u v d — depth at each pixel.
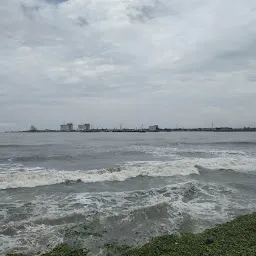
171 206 11.20
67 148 39.66
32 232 8.56
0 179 14.71
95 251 7.51
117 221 9.59
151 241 8.09
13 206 10.98
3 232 8.49
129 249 7.62
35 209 10.66
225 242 7.96
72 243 7.95
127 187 14.55
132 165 21.33
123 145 47.09
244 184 15.66
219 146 44.91
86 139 74.12
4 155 29.12
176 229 9.10
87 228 8.97
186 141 60.88
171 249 7.56
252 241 8.03
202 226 9.43
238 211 11.05
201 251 7.41
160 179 16.42
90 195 12.87
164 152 32.88
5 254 7.19
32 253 7.31
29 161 24.77
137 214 10.09
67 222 9.45
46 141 62.59
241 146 45.19
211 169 20.03
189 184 14.74
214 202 12.10
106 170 17.70
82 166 21.80
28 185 14.39
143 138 79.62
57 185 14.72
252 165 22.19
